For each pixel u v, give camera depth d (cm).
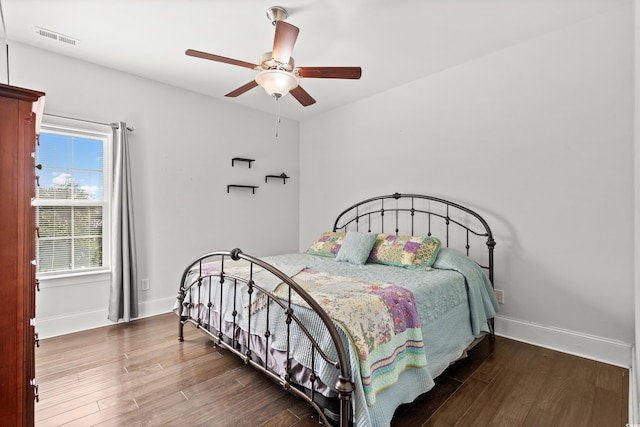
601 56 226
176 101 347
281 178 449
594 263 230
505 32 246
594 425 159
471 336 229
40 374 208
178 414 168
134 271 310
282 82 203
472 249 293
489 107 280
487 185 283
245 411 171
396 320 168
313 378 151
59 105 276
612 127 222
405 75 320
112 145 301
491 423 161
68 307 283
